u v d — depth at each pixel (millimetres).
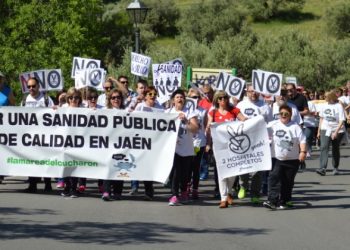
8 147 13141
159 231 9875
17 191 13523
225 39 45250
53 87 14703
